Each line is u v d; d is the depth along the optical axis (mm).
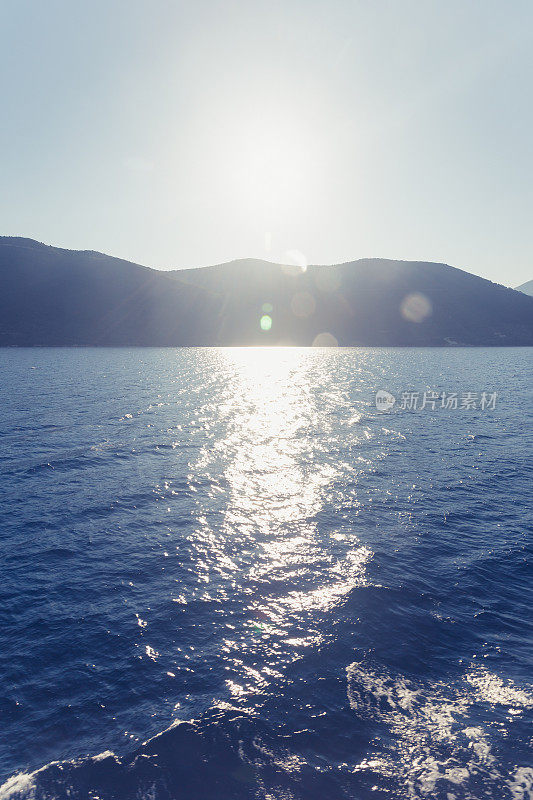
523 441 39312
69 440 38906
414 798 9023
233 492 26969
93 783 9367
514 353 163500
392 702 11547
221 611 15477
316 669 12703
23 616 15281
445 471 30984
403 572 17953
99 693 11930
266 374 96438
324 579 17469
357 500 25703
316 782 9391
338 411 54438
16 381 77375
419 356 149375
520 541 20703
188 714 11172
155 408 55125
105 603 16000
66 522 22734
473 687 12047
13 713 11289
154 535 21359
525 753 10008
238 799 9031
